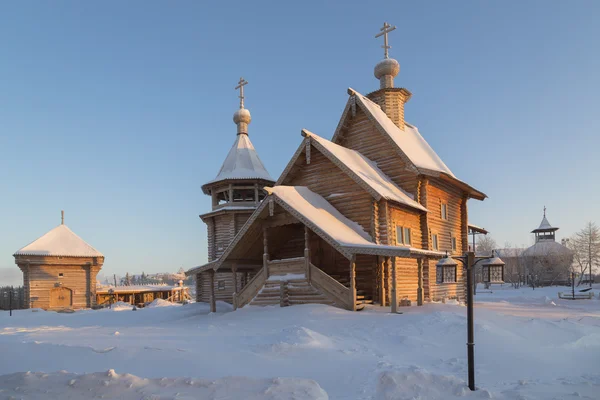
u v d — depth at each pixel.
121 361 9.63
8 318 30.05
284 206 21.92
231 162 37.72
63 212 47.38
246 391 7.57
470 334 8.59
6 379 8.12
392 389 8.09
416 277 25.67
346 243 19.86
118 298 53.56
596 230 85.06
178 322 20.91
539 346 12.85
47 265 43.75
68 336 13.64
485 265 31.66
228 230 35.75
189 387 7.75
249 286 23.42
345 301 19.83
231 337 13.27
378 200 22.44
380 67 32.34
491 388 8.69
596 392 8.39
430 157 30.91
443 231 28.80
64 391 7.65
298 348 11.23
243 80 40.62
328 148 24.30
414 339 12.94
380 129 27.28
